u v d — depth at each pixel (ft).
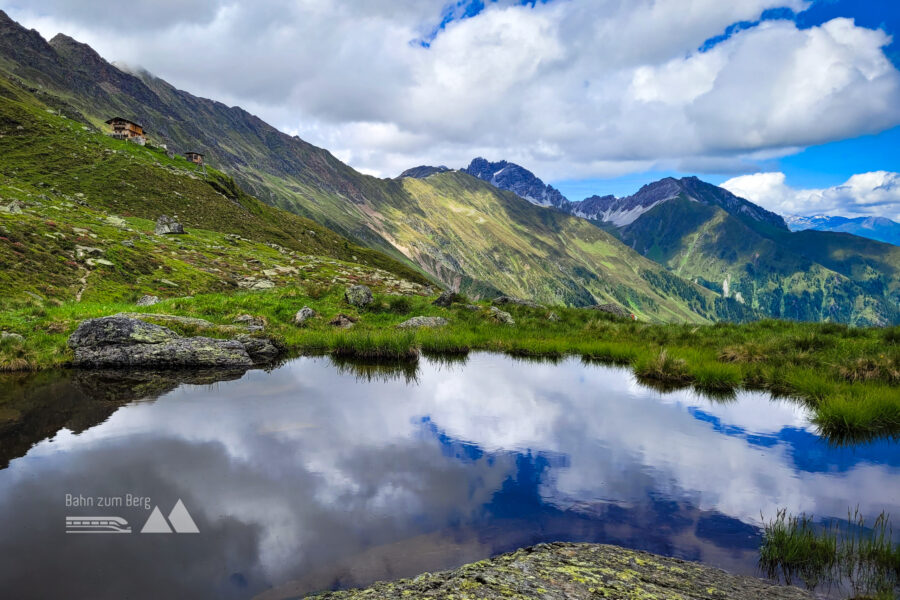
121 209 391.65
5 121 485.15
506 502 25.99
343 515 23.93
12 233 181.78
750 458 33.04
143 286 182.80
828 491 27.86
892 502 26.53
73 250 192.75
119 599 16.55
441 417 41.45
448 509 24.94
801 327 85.81
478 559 20.70
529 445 35.01
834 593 18.48
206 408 42.98
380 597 16.74
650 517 24.75
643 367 60.03
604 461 32.12
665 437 37.11
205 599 17.10
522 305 119.55
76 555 19.74
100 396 46.65
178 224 320.70
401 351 70.95
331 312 97.71
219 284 208.64
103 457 30.96
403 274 581.12
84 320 69.31
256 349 69.77
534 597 16.75
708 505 26.04
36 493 25.43
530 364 67.87
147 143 623.36
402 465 30.71
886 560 20.56
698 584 18.48
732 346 70.28
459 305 110.32
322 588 18.02
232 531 22.16
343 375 58.70
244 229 449.48
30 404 43.52
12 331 66.59
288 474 28.81
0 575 18.12
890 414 40.14
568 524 23.86
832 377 53.36
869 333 75.87
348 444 34.42
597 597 17.04
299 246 466.70
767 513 25.26
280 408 43.32
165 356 61.26
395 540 21.91
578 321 104.27
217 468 29.45
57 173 422.82
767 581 19.27
